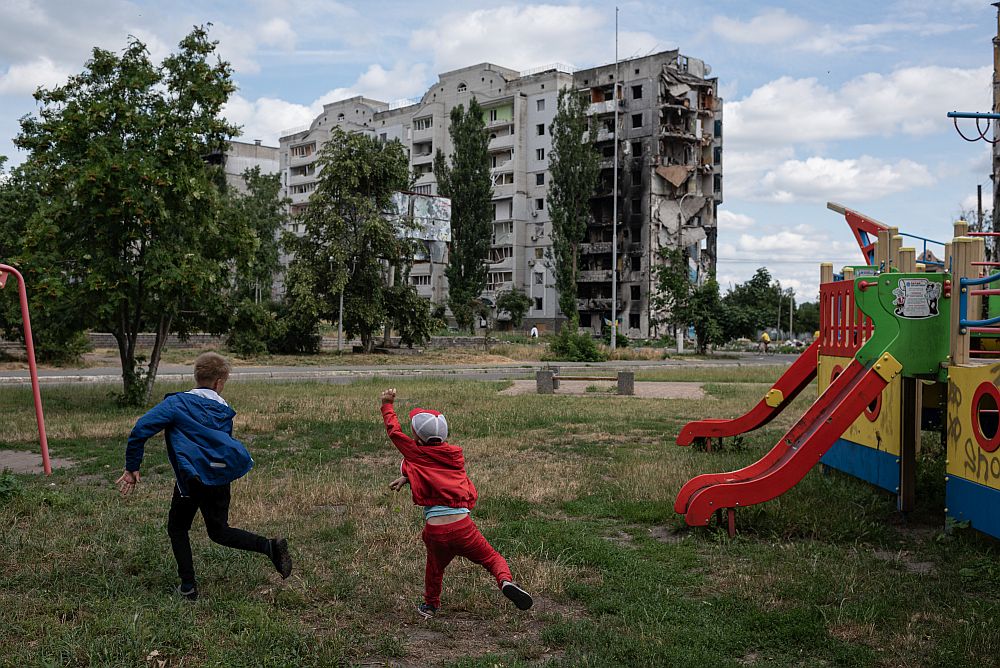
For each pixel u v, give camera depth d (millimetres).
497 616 5340
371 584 5844
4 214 25188
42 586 5594
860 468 9312
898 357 7824
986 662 4582
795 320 110938
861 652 4699
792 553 6812
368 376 31781
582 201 77750
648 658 4594
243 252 19016
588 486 9484
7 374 27266
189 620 4969
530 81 88938
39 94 17250
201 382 5637
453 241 77500
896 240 9867
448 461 5262
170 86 18156
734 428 12367
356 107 108812
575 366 42312
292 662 4469
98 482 9648
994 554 6785
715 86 87125
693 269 84750
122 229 16969
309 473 10211
